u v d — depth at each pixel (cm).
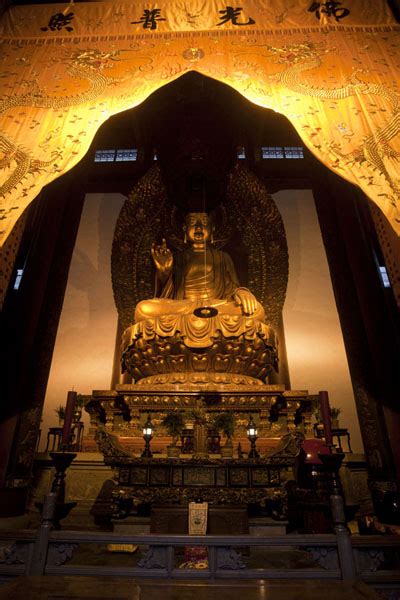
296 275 940
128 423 603
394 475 551
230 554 267
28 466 576
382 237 587
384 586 256
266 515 466
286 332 849
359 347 681
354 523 489
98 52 558
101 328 857
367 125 463
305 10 584
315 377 788
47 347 697
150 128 1108
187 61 541
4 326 681
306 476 515
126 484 420
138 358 654
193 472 423
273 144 1177
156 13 595
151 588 237
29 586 235
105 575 261
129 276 838
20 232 602
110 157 1167
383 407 598
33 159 452
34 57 557
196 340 636
